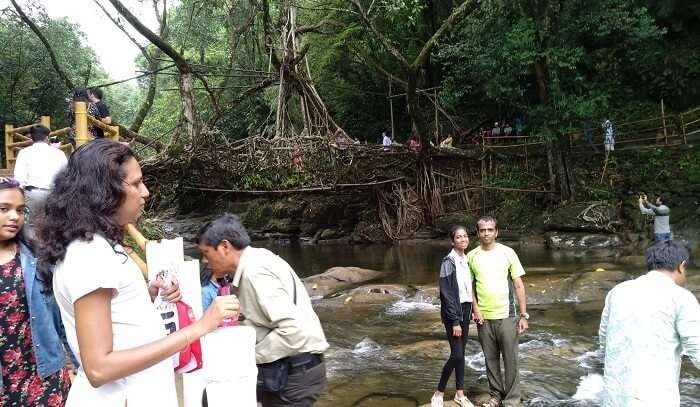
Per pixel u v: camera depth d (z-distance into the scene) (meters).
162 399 1.75
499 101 19.06
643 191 16.52
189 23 20.81
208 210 23.81
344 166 18.09
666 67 18.83
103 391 1.66
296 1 20.45
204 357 2.06
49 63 21.53
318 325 2.80
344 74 24.80
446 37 17.39
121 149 1.71
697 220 15.05
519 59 15.34
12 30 19.80
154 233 9.01
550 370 6.21
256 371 2.12
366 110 26.09
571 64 15.42
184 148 16.58
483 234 4.95
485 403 4.99
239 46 23.92
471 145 21.36
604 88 19.62
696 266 11.46
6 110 20.22
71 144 7.56
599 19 15.23
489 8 15.92
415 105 17.23
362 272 12.98
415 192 19.88
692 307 2.74
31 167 4.97
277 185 18.70
